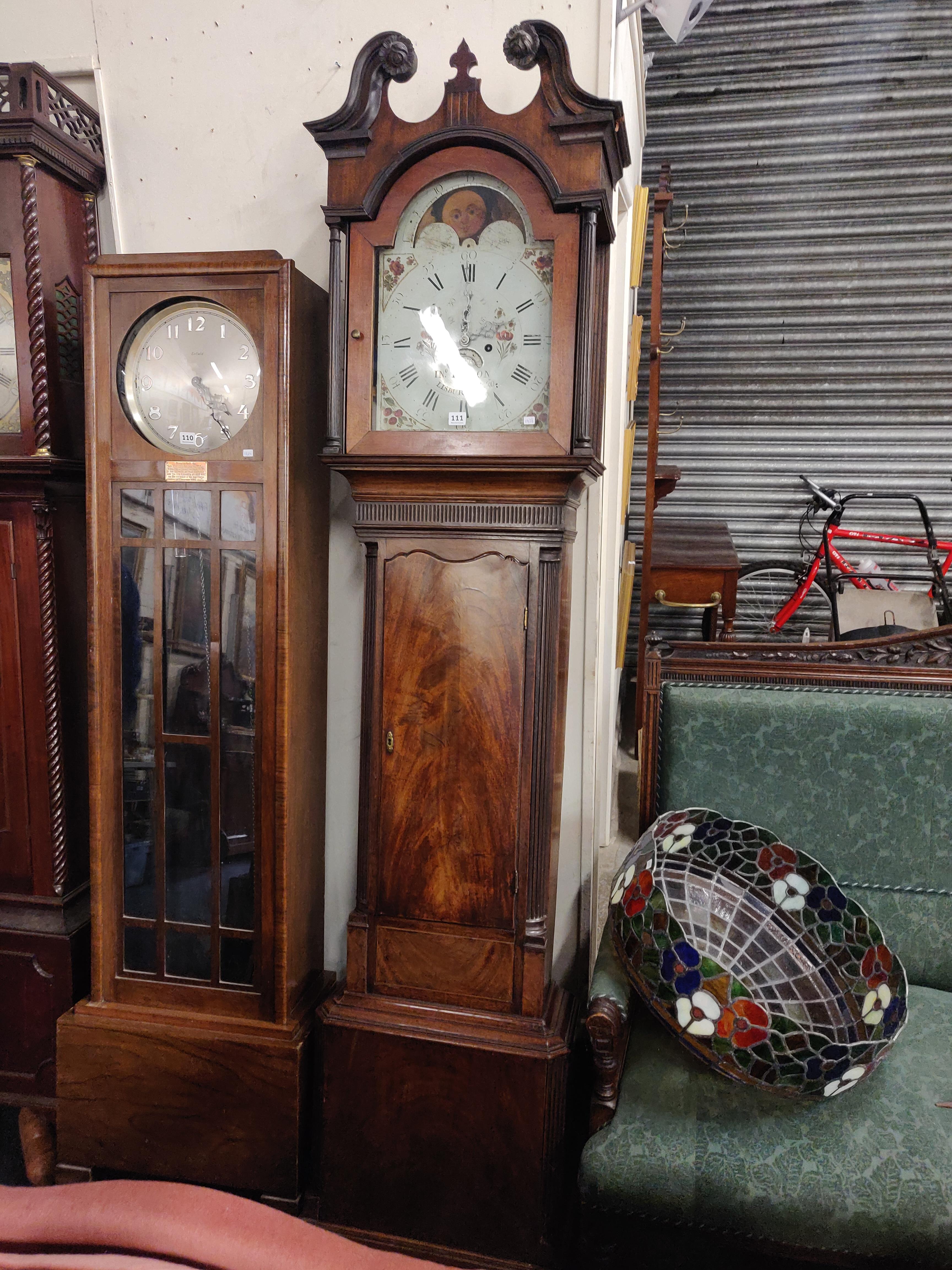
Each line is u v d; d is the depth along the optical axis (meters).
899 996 1.45
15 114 1.57
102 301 1.58
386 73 1.41
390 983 1.63
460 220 1.45
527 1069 1.51
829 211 3.62
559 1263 1.55
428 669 1.56
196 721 1.65
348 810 1.89
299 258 1.79
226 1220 0.45
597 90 1.62
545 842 1.56
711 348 3.91
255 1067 1.62
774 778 1.66
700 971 1.41
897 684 1.64
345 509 1.82
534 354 1.44
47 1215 0.46
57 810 1.79
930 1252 1.18
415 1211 1.59
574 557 1.82
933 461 3.86
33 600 1.74
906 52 3.29
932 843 1.62
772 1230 1.23
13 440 1.70
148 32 1.79
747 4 3.29
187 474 1.59
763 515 4.08
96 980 1.73
